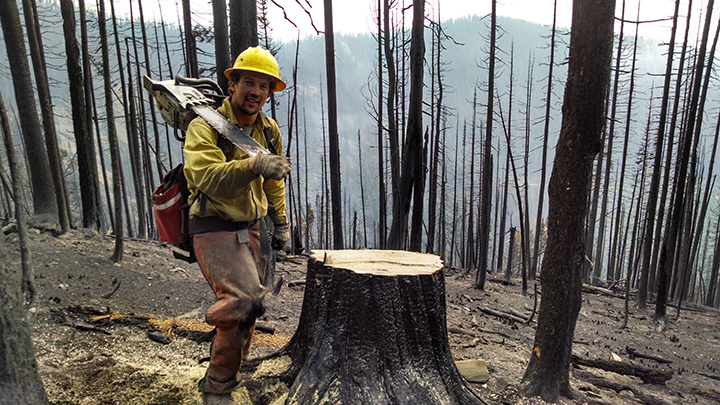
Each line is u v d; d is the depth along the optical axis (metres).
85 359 2.68
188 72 9.71
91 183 6.92
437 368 2.33
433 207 9.38
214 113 2.09
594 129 2.94
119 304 4.24
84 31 6.44
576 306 3.07
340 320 2.26
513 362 4.27
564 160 3.07
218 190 1.85
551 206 3.16
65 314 3.26
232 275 1.97
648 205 9.91
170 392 2.41
